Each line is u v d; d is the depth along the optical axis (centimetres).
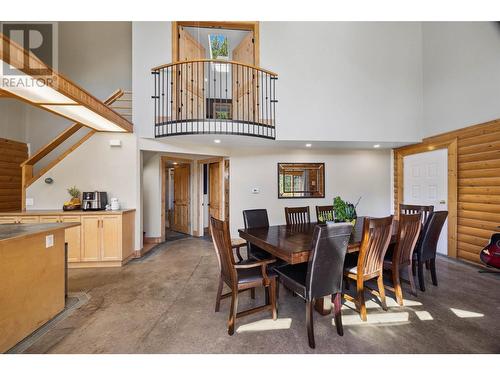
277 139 404
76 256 347
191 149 451
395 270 237
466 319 209
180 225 635
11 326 175
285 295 264
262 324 205
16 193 489
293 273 209
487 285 279
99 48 550
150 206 515
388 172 543
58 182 381
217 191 546
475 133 347
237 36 492
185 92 417
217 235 210
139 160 403
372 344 177
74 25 543
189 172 602
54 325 203
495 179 322
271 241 230
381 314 219
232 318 191
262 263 204
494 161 324
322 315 219
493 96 325
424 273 320
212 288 280
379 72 425
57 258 221
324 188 525
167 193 786
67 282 276
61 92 222
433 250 278
